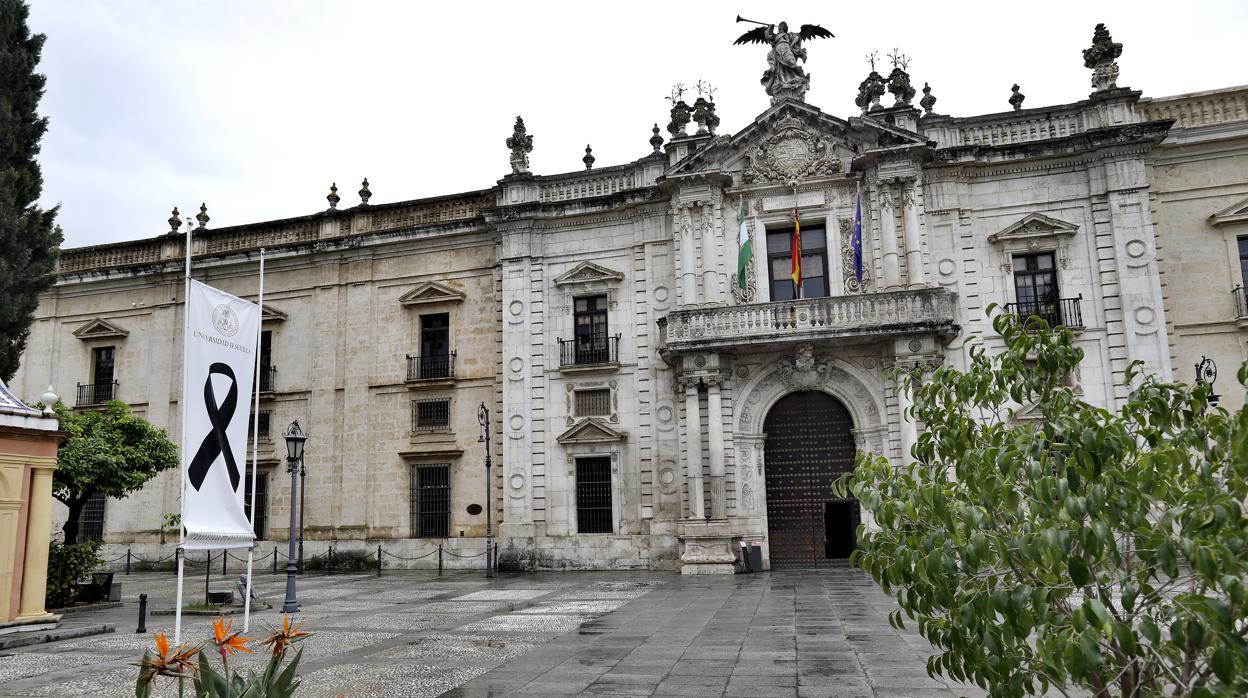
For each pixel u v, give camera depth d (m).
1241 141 25.64
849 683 10.25
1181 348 25.27
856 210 26.72
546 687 10.37
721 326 26.75
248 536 14.83
